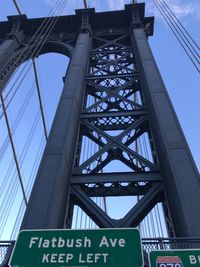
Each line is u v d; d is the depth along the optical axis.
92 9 30.06
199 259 6.95
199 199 10.00
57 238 7.40
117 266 6.77
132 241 7.26
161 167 13.24
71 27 30.94
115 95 18.83
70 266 6.82
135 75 20.95
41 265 6.86
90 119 17.31
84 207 12.26
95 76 21.17
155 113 14.45
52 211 10.21
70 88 17.06
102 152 14.45
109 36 28.69
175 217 10.86
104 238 7.34
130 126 16.11
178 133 12.95
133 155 14.23
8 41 29.14
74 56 21.78
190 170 11.12
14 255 7.09
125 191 12.93
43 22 29.77
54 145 12.93
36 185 11.16
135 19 28.67
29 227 9.64
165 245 8.24
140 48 21.86
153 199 12.23
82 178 13.09
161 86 16.20
